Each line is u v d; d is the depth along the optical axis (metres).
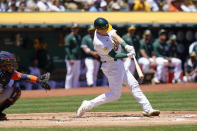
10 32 62.78
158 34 68.62
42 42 63.56
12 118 29.69
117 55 27.80
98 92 51.34
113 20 63.91
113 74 28.47
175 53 64.88
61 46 64.38
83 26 62.22
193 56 65.94
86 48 58.03
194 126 23.86
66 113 32.50
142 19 65.38
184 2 73.62
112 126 24.34
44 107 37.91
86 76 59.25
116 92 28.81
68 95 49.25
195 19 67.62
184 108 34.94
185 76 66.50
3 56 26.86
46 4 65.94
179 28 69.69
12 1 64.06
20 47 63.00
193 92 50.53
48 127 24.33
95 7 65.94
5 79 27.27
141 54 61.16
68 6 68.56
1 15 61.50
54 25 61.72
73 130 22.86
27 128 23.81
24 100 44.84
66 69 64.25
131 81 29.12
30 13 62.56
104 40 27.89
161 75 62.88
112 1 67.50
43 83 27.41
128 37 58.28
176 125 24.34
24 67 62.78
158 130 22.56
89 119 27.73
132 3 68.56
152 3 71.19
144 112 29.14
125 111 33.53
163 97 45.28
